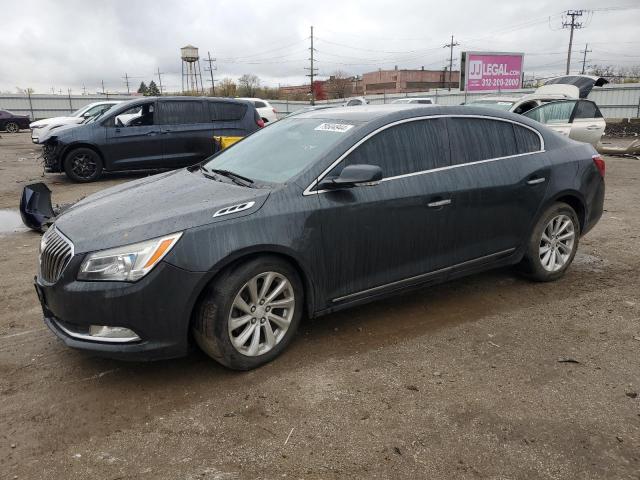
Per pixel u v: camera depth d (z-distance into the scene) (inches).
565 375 132.3
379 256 149.9
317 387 126.7
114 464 101.5
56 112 1873.8
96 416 116.4
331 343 149.2
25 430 111.5
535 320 164.7
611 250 240.4
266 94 2893.7
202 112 473.1
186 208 129.9
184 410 118.3
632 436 108.9
